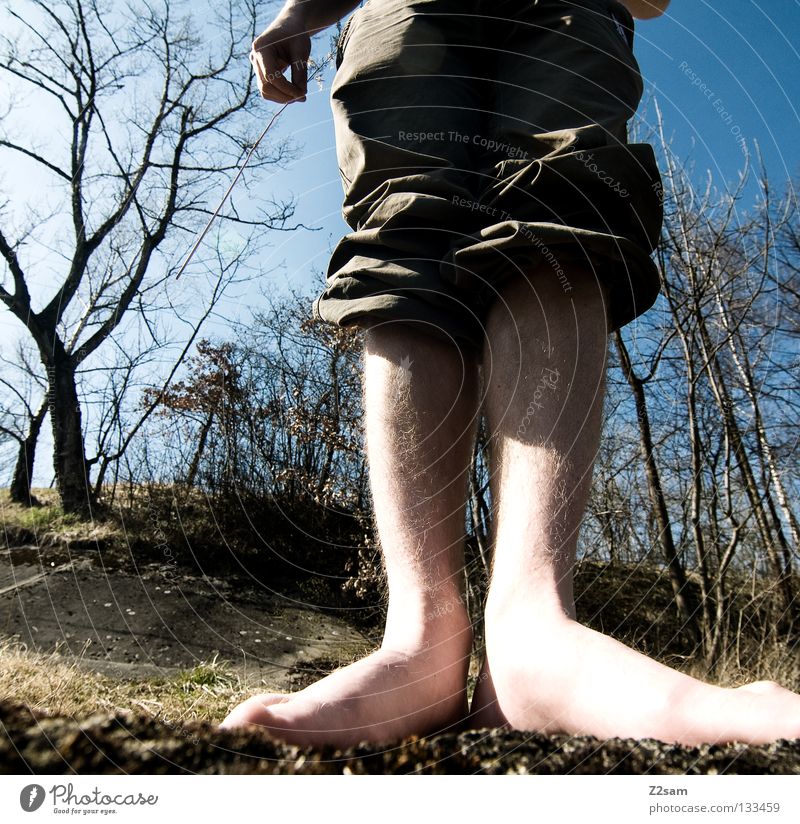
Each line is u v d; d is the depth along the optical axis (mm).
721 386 2932
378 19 851
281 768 417
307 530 2623
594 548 2342
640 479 3143
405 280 698
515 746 457
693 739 454
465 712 635
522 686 545
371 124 800
